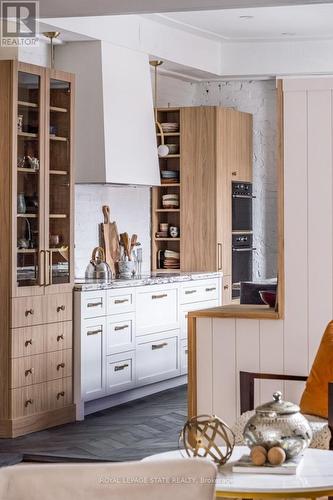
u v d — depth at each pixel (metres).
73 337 8.63
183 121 11.08
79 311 8.61
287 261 7.09
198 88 11.96
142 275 10.18
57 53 9.70
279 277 7.10
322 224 7.04
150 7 7.64
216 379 7.21
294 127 7.06
